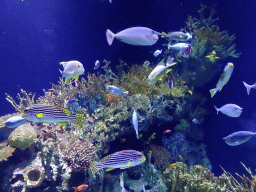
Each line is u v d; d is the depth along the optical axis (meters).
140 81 3.05
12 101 2.96
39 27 6.70
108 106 2.81
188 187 1.36
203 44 3.53
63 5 5.74
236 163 4.86
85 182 1.84
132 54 5.07
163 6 4.77
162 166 2.54
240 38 4.66
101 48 5.66
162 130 3.19
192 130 3.84
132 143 2.81
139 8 4.91
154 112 2.75
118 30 5.43
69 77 1.77
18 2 6.25
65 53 6.72
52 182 1.80
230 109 1.84
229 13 4.53
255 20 4.45
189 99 3.76
